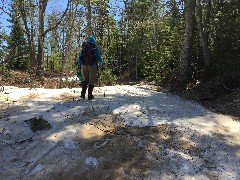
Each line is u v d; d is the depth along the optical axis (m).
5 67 13.95
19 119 4.11
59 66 26.16
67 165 3.23
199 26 6.92
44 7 14.64
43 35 14.85
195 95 6.09
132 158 3.36
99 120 4.22
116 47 17.31
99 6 15.51
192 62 7.36
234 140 3.87
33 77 10.49
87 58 5.06
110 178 3.07
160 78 7.62
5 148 3.48
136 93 6.11
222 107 5.20
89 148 3.52
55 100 5.07
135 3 17.67
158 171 3.17
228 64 6.42
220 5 7.51
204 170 3.23
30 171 3.14
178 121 4.34
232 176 3.15
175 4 8.83
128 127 4.07
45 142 3.59
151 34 13.84
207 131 4.06
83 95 5.23
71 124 4.03
